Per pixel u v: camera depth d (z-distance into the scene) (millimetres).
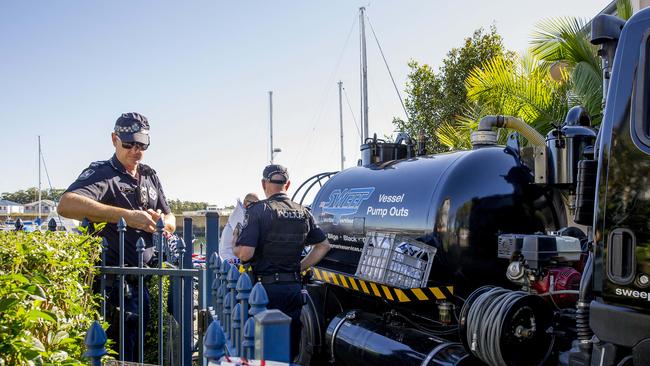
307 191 7160
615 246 2926
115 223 4426
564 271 3885
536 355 3727
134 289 4523
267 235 4672
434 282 4520
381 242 4809
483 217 4422
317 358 5855
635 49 2961
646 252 2771
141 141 4562
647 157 2816
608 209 2980
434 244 4445
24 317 2318
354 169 6270
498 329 3576
